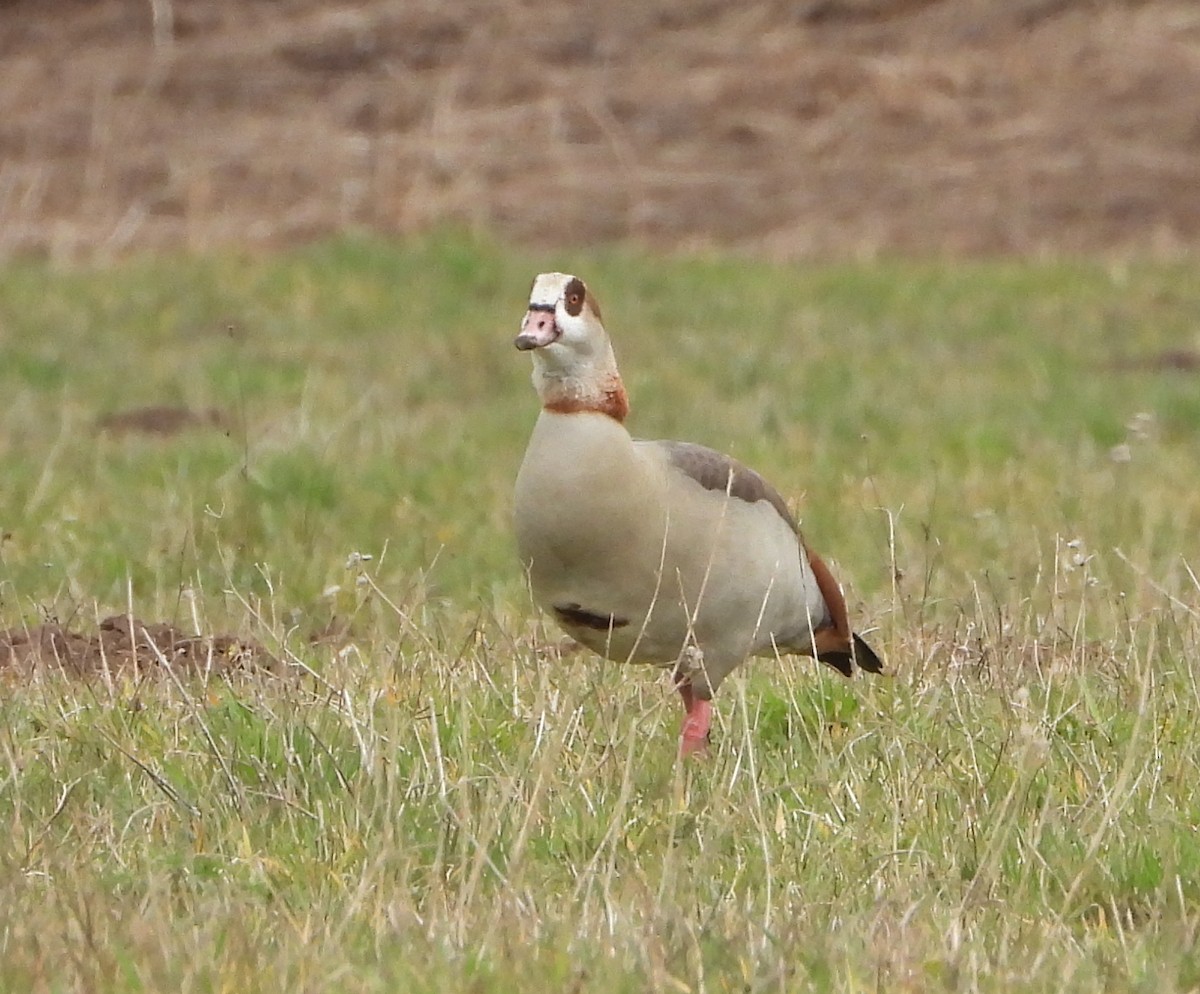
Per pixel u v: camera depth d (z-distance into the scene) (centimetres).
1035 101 3112
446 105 3116
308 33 3319
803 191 2895
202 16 3394
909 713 961
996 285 2473
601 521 884
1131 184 2864
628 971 667
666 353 2130
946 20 3328
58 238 2680
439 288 2458
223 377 1991
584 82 3197
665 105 3123
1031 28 3306
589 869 741
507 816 814
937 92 3148
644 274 2516
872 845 808
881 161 2977
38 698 959
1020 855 797
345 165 2938
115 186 2848
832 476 1577
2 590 1210
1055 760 895
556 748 820
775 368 2047
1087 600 1170
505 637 1031
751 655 999
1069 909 765
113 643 1079
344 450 1653
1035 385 1986
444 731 906
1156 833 817
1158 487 1535
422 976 657
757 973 667
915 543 1371
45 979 648
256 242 2700
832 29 3344
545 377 898
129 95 3131
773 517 957
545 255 2639
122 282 2438
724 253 2669
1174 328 2281
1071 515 1442
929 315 2333
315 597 1238
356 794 816
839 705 991
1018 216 2795
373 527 1429
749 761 866
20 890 722
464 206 2823
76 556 1325
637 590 905
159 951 662
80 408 1866
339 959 665
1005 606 1160
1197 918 732
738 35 3338
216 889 741
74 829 795
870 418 1816
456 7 3403
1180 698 978
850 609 1182
